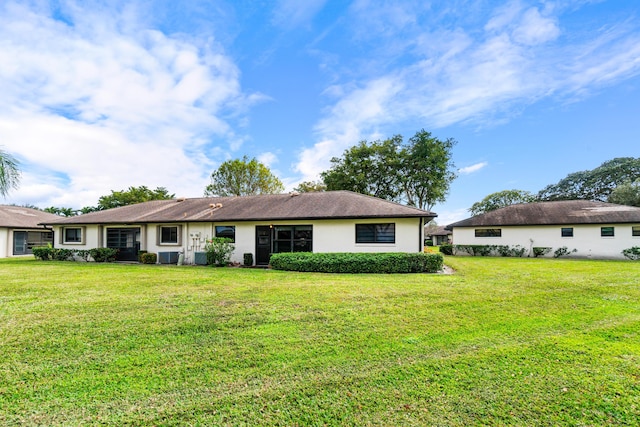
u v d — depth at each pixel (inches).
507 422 94.8
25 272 449.4
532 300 254.5
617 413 99.0
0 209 940.6
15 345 158.1
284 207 611.8
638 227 748.0
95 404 106.0
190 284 337.4
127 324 192.1
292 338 167.6
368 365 134.6
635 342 160.4
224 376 125.5
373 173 1304.1
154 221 623.2
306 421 96.4
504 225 876.6
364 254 458.0
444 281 352.8
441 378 122.0
